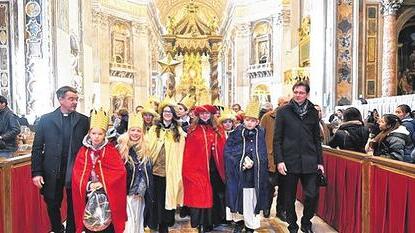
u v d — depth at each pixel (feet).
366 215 16.24
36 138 16.02
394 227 13.84
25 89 41.91
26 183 17.28
